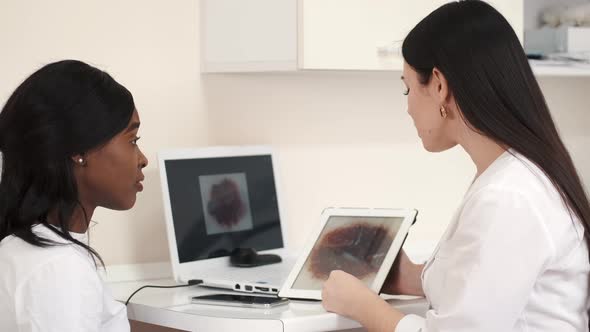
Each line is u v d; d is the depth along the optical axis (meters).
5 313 1.17
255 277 1.75
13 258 1.19
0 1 1.77
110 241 1.91
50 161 1.23
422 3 1.88
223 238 1.91
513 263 1.22
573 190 1.27
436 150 1.41
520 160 1.27
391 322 1.37
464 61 1.28
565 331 1.26
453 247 1.30
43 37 1.82
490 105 1.27
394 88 2.29
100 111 1.26
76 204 1.26
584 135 2.57
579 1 2.48
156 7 1.95
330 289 1.47
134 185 1.36
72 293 1.17
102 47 1.88
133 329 1.92
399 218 1.69
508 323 1.23
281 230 2.05
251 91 2.08
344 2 1.78
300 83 2.14
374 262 1.62
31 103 1.23
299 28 1.75
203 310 1.49
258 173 2.02
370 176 2.27
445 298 1.28
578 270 1.27
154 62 1.95
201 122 2.01
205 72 2.00
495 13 1.32
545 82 2.50
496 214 1.23
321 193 2.20
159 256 1.97
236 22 1.91
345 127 2.22
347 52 1.79
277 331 1.40
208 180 1.90
